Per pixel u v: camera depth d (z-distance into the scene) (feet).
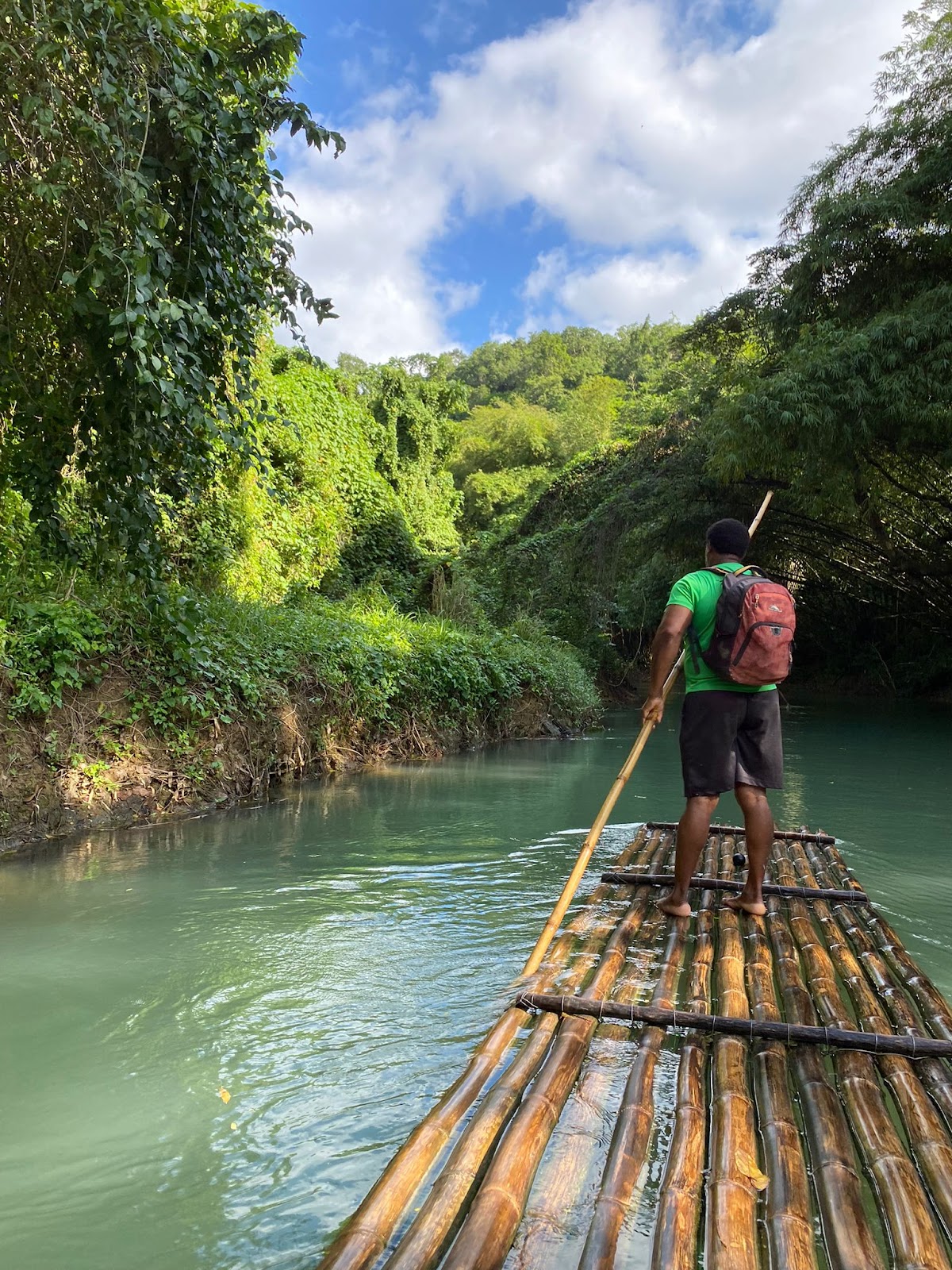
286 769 21.33
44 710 15.75
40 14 11.15
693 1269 4.56
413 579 50.85
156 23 12.28
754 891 10.57
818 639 63.52
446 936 10.32
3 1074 7.09
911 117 35.17
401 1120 6.45
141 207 11.68
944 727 37.14
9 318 14.55
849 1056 6.90
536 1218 5.01
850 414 32.65
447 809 18.53
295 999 8.55
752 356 45.98
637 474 54.95
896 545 50.08
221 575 30.83
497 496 112.88
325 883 12.59
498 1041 7.02
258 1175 5.79
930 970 9.36
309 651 23.75
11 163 13.14
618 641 71.61
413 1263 4.45
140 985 8.89
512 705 35.42
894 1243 4.81
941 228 33.86
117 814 16.55
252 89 13.38
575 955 9.18
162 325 12.47
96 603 17.87
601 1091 6.44
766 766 10.36
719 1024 7.29
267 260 14.85
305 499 43.96
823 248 35.42
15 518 19.48
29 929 10.59
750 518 48.49
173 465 16.38
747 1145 5.57
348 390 68.39
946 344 30.81
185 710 18.63
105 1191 5.61
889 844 15.26
